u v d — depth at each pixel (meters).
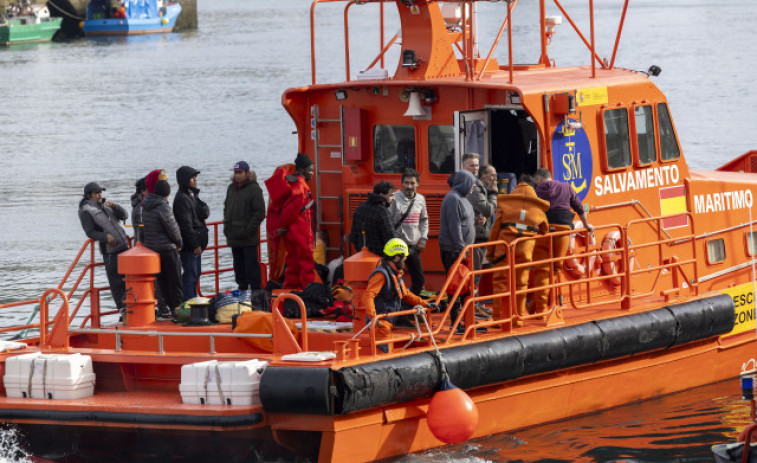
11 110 129.62
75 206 68.69
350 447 23.03
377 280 24.27
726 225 32.50
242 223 30.89
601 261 29.39
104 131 108.62
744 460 21.34
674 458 25.34
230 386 23.03
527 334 25.80
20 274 51.06
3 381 25.03
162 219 28.95
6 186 76.81
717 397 29.75
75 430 24.38
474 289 25.56
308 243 29.47
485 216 27.98
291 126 107.94
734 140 81.06
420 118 29.91
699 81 120.81
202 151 92.81
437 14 29.92
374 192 25.83
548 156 27.98
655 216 30.72
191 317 27.28
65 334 25.78
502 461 24.80
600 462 25.08
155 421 23.14
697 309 29.31
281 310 28.08
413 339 24.44
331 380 22.17
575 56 149.50
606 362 27.91
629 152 30.17
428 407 23.95
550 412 27.06
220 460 23.83
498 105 28.66
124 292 31.78
